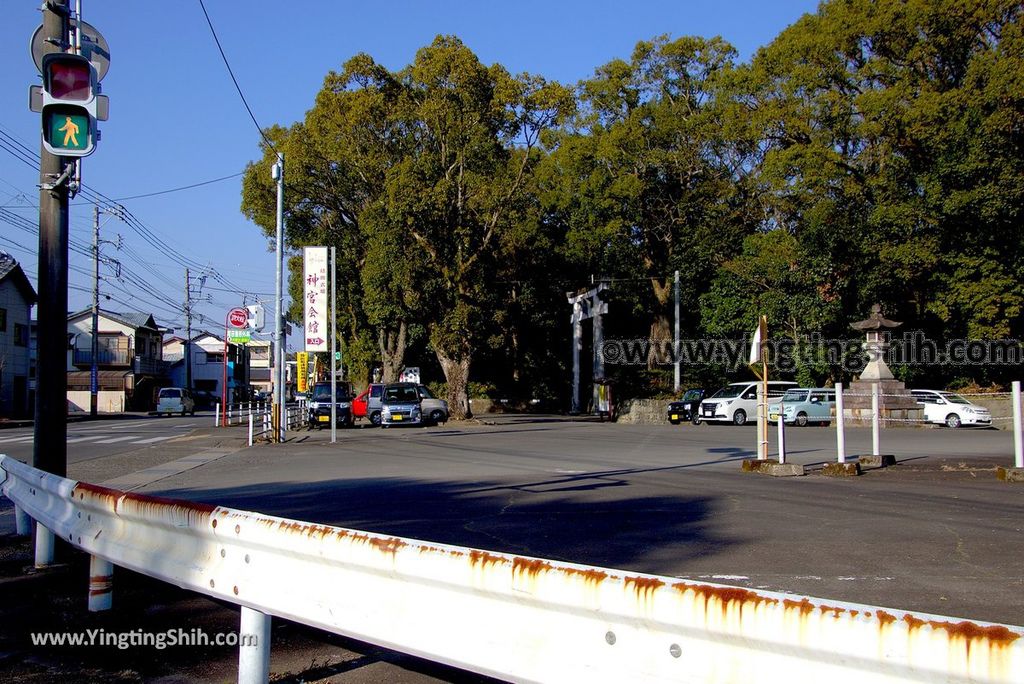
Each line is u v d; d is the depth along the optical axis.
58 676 4.69
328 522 9.50
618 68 41.56
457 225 32.62
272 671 4.73
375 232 33.12
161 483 13.46
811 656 2.44
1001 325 29.64
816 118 32.72
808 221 34.56
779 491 12.27
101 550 5.50
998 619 5.63
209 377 83.19
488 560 3.22
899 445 21.31
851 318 35.44
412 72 32.72
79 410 60.72
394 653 5.07
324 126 35.34
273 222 41.25
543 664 3.05
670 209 43.38
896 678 2.30
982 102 26.81
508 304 42.81
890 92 28.70
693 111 42.25
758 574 6.97
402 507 10.62
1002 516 9.98
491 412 50.28
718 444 21.92
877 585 6.61
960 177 27.95
